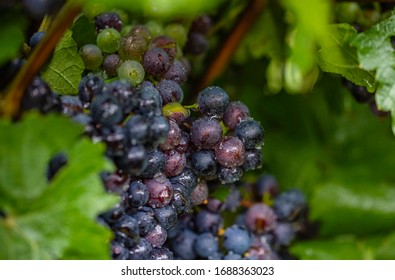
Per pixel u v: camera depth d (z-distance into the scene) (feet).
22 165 1.87
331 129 2.75
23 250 1.90
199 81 2.46
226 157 2.09
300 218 2.52
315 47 2.20
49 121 1.86
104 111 1.92
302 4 1.74
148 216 2.02
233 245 2.30
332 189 2.65
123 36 2.15
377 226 2.64
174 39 2.25
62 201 1.89
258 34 2.60
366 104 2.50
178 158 2.05
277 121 2.70
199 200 2.16
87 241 1.90
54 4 1.90
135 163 1.94
